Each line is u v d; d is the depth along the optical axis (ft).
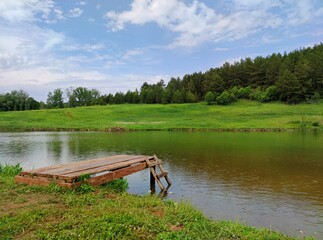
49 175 32.76
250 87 354.13
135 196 31.76
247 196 40.98
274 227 30.12
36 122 226.79
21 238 18.29
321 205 37.09
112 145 103.71
